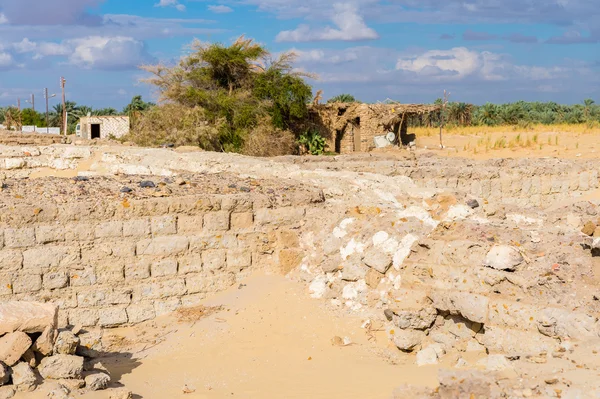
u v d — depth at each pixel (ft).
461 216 40.75
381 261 36.29
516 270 30.71
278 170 62.23
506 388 20.77
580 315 27.55
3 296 35.53
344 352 32.48
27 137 91.61
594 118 211.20
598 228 35.58
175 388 28.45
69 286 36.88
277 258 41.27
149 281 38.58
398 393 22.59
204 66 136.87
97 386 26.00
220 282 40.09
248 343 34.14
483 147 134.31
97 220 37.65
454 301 31.55
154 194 40.40
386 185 55.26
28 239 36.11
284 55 136.77
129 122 163.12
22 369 24.76
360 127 144.77
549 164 86.74
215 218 40.37
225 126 128.26
